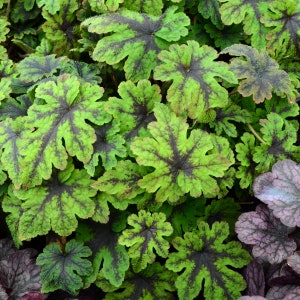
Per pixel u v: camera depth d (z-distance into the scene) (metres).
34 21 0.85
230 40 0.77
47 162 0.62
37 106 0.64
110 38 0.67
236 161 0.69
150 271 0.65
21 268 0.65
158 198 0.61
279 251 0.60
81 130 0.62
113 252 0.64
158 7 0.73
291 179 0.62
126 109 0.64
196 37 0.77
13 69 0.74
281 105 0.70
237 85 0.68
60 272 0.62
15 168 0.63
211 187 0.61
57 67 0.69
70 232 0.63
